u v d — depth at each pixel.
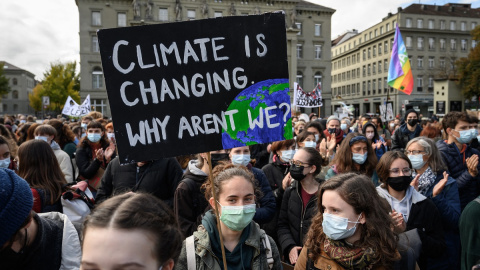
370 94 68.38
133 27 2.29
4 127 6.13
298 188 3.59
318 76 52.50
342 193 2.21
